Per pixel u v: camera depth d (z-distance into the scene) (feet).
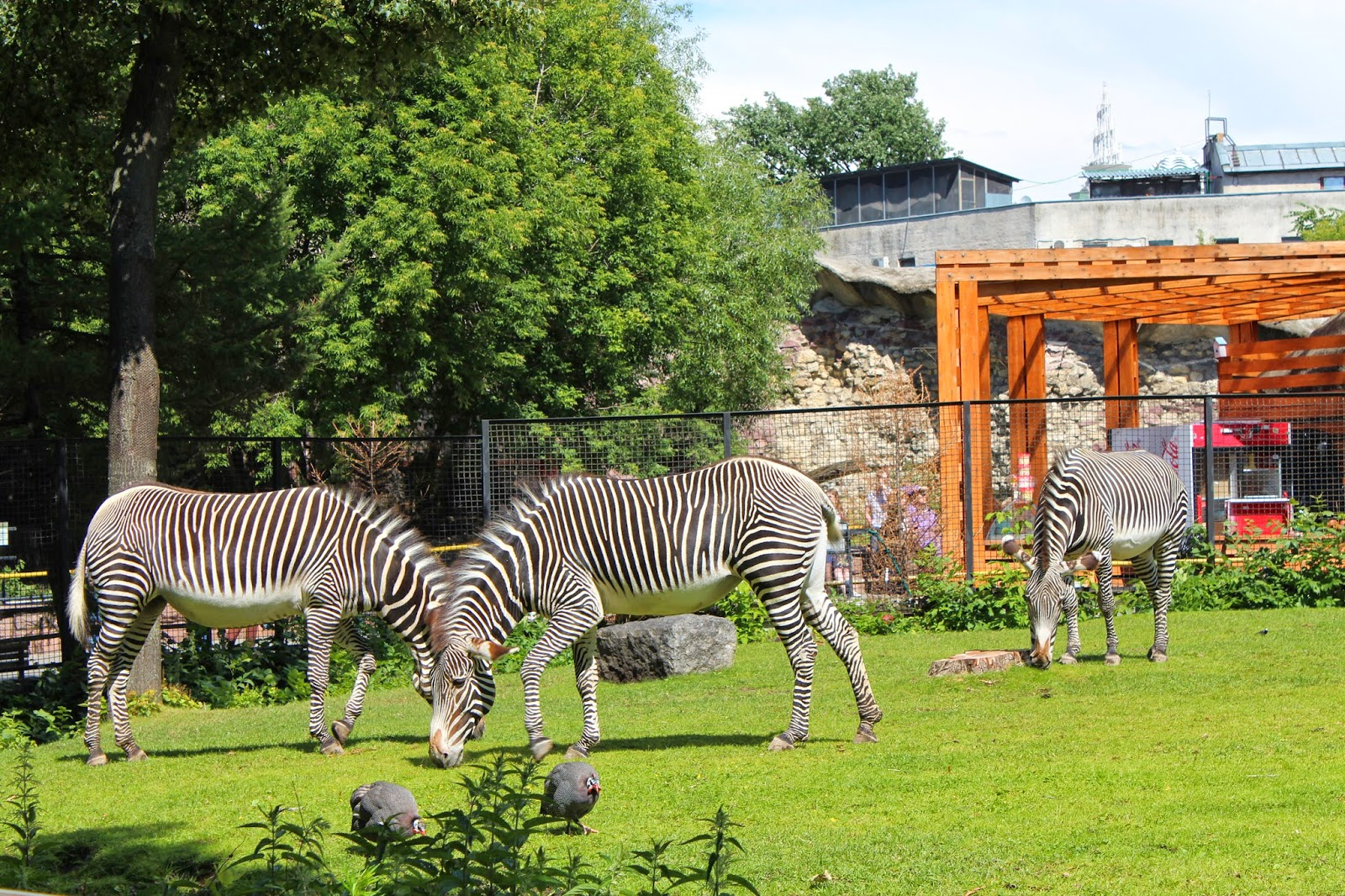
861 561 53.83
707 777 23.30
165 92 38.52
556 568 25.81
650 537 25.68
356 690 29.48
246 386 59.06
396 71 44.14
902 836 18.61
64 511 41.63
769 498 25.72
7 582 44.91
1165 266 51.78
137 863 19.44
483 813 13.89
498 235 69.67
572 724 31.12
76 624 29.27
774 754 25.20
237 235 58.34
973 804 20.44
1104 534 34.32
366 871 14.19
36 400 54.39
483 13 42.01
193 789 24.75
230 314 57.77
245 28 40.27
